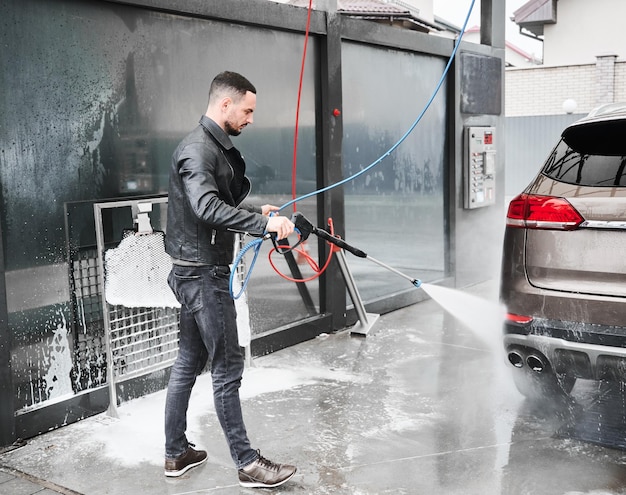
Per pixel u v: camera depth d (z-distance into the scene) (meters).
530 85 22.58
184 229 2.98
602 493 2.92
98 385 3.99
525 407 3.94
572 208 3.27
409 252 6.67
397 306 6.43
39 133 3.60
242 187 3.16
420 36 6.44
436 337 5.45
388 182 6.34
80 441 3.59
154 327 4.27
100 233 3.79
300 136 5.30
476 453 3.35
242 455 3.05
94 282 3.93
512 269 3.50
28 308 3.62
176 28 4.28
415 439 3.53
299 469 3.23
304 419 3.82
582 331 3.22
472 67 7.20
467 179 7.19
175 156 2.98
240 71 4.75
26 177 3.56
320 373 4.59
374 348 5.16
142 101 4.11
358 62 5.86
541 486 2.99
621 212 3.12
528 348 3.43
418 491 2.99
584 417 3.74
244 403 4.07
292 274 5.31
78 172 3.80
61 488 3.09
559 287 3.31
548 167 3.51
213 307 2.98
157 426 3.77
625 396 4.00
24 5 3.49
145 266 4.01
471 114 7.28
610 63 21.25
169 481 3.15
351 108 5.83
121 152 4.02
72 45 3.72
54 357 3.76
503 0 7.64
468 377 4.48
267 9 4.80
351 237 5.95
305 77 5.29
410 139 6.57
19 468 3.29
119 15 3.95
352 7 8.79
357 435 3.60
